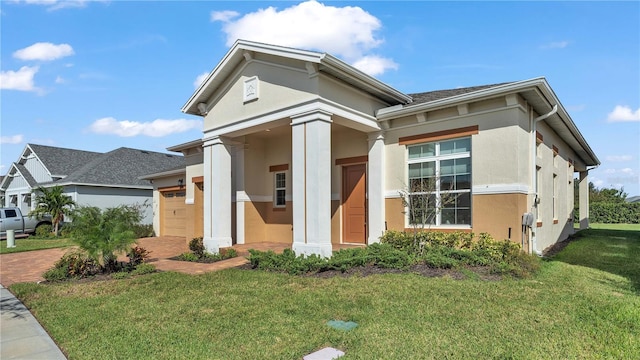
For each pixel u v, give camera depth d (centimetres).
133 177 2617
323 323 507
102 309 613
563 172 1509
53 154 2859
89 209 967
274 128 1190
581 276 757
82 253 930
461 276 749
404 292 638
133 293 716
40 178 2814
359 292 650
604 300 580
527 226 899
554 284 684
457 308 547
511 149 882
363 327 483
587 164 2112
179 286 759
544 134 1161
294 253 932
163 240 1867
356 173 1263
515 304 561
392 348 414
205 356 411
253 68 1105
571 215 1728
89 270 916
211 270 941
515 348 407
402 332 460
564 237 1509
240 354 414
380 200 1110
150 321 541
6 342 487
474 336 442
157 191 2169
